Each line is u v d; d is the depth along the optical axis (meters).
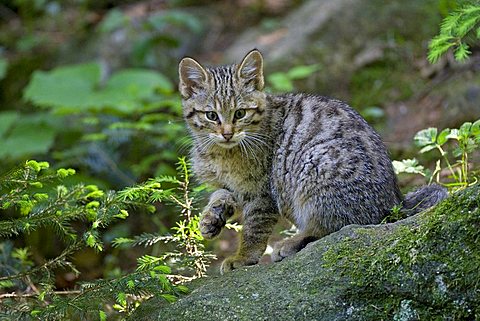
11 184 6.56
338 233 5.76
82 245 6.46
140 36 15.36
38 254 11.71
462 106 11.09
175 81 14.66
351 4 13.95
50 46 15.88
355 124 7.12
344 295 5.22
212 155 7.62
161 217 11.86
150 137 12.93
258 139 7.43
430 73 12.18
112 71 15.02
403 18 13.50
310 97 7.63
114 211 6.27
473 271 4.93
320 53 13.48
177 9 16.06
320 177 6.89
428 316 4.98
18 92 15.35
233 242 10.19
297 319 5.20
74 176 11.70
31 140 13.16
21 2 16.97
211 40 15.23
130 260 11.28
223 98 7.61
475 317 4.86
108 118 13.46
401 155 10.63
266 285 5.54
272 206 7.43
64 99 13.19
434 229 5.13
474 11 6.32
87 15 16.56
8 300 6.77
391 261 5.20
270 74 13.31
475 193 5.14
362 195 6.74
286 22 14.83
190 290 5.88
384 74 12.78
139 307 5.87
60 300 5.93
